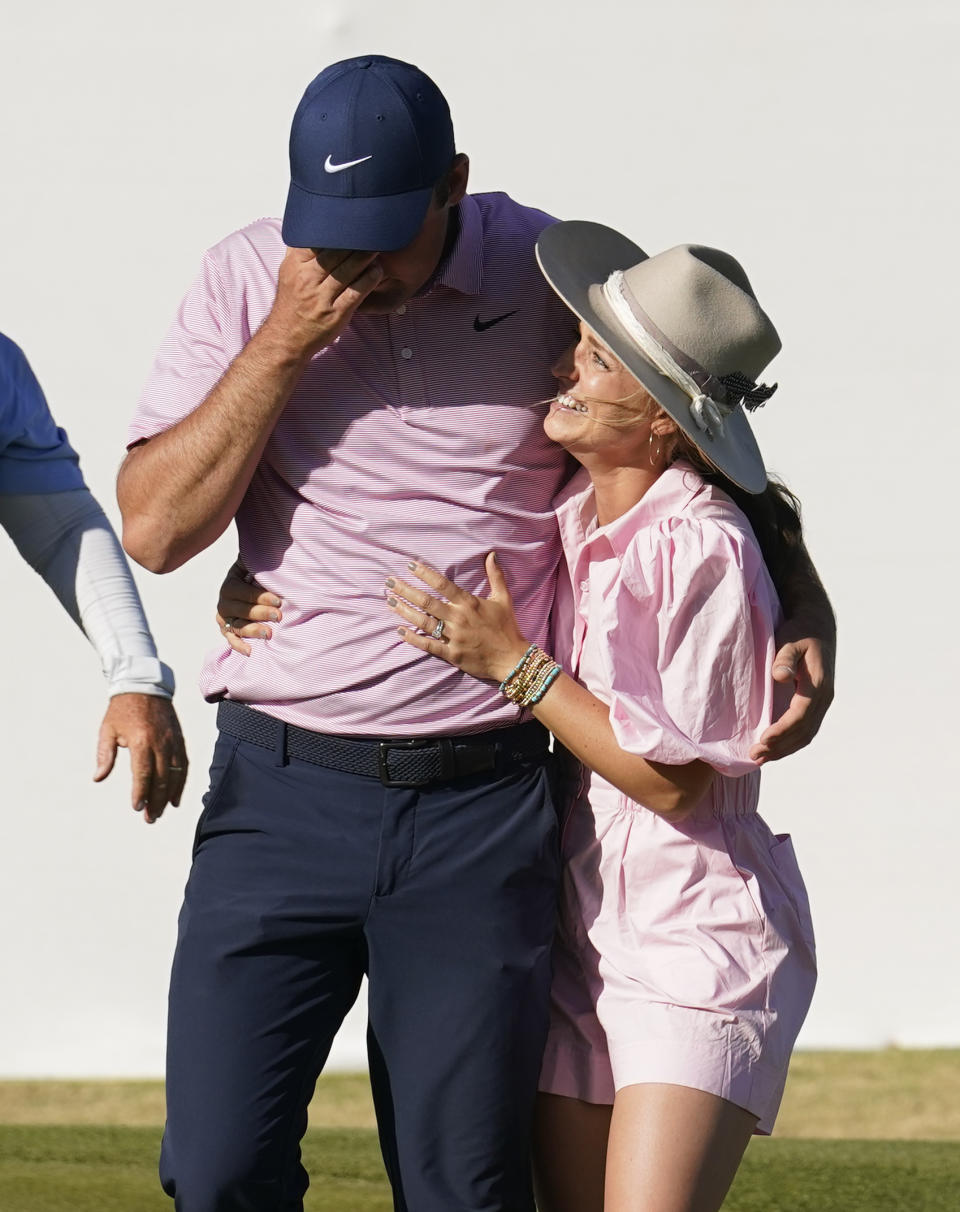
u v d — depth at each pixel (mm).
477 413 9109
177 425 8891
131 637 9523
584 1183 9680
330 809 9062
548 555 9469
